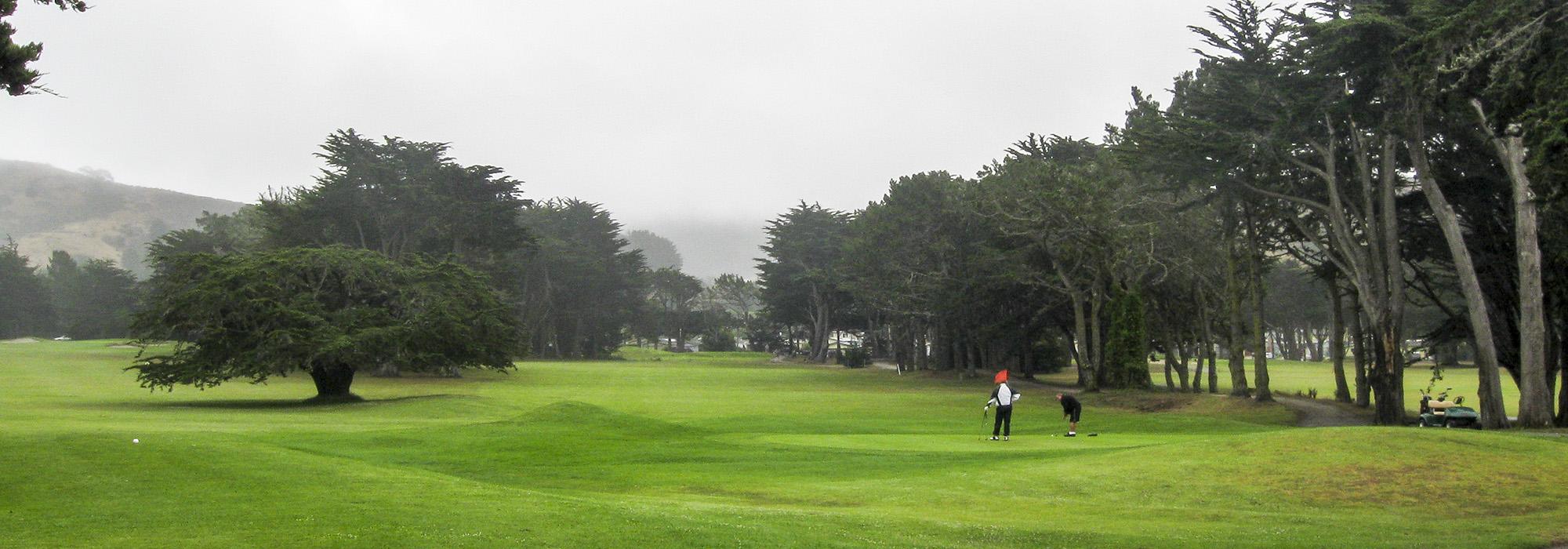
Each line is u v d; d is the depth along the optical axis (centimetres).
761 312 16288
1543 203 1953
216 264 5466
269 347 5078
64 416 3803
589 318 14712
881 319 13275
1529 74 2031
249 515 1196
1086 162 7669
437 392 6625
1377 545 1226
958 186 8500
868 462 2178
